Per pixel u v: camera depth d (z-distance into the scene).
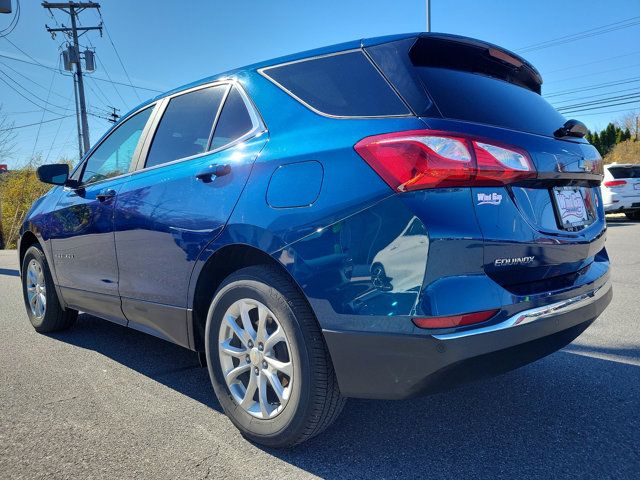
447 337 1.95
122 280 3.37
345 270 2.11
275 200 2.37
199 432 2.69
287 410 2.34
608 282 2.84
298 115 2.51
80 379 3.49
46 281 4.45
